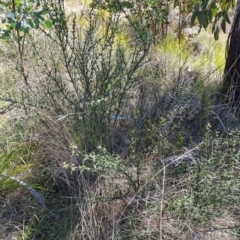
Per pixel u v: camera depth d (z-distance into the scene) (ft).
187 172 8.74
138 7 15.94
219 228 7.57
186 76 12.31
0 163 9.00
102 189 8.36
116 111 9.86
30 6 10.96
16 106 9.75
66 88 10.18
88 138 9.12
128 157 8.95
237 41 11.34
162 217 7.86
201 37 17.98
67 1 17.44
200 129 9.87
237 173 8.45
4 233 8.15
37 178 9.11
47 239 8.05
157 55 13.47
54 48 11.58
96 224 7.95
